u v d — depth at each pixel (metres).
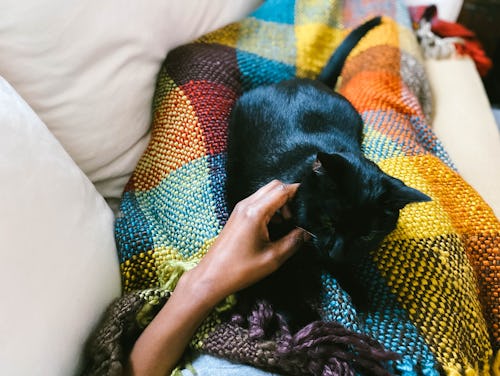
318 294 0.62
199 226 0.69
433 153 0.82
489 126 0.91
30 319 0.47
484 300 0.67
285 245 0.59
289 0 1.01
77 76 0.71
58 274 0.52
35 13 0.64
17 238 0.48
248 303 0.60
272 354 0.53
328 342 0.53
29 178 0.52
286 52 0.97
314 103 0.79
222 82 0.86
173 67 0.85
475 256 0.69
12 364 0.45
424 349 0.56
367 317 0.60
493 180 0.81
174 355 0.56
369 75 0.90
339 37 1.03
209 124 0.78
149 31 0.79
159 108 0.83
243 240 0.56
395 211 0.61
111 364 0.54
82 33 0.69
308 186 0.63
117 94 0.75
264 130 0.76
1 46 0.63
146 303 0.60
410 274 0.62
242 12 1.02
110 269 0.64
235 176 0.73
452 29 1.08
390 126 0.80
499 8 1.29
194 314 0.55
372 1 1.06
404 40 0.99
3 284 0.45
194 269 0.58
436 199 0.70
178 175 0.75
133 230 0.70
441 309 0.59
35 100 0.68
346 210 0.61
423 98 0.94
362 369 0.54
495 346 0.65
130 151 0.83
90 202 0.65
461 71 1.02
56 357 0.51
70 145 0.73
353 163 0.63
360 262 0.66
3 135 0.51
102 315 0.60
